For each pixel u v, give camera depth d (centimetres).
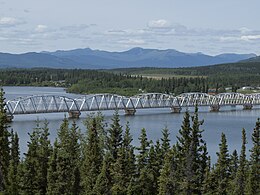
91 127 9375
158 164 9119
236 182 9362
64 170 8719
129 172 8938
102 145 9644
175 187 8569
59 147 9412
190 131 9244
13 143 10419
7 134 9288
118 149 9144
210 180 8875
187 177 8688
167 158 8556
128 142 9381
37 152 9156
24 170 8838
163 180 8425
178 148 9094
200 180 9019
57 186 8606
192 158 8938
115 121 9612
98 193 8694
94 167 9081
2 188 8694
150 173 8994
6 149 9212
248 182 9288
